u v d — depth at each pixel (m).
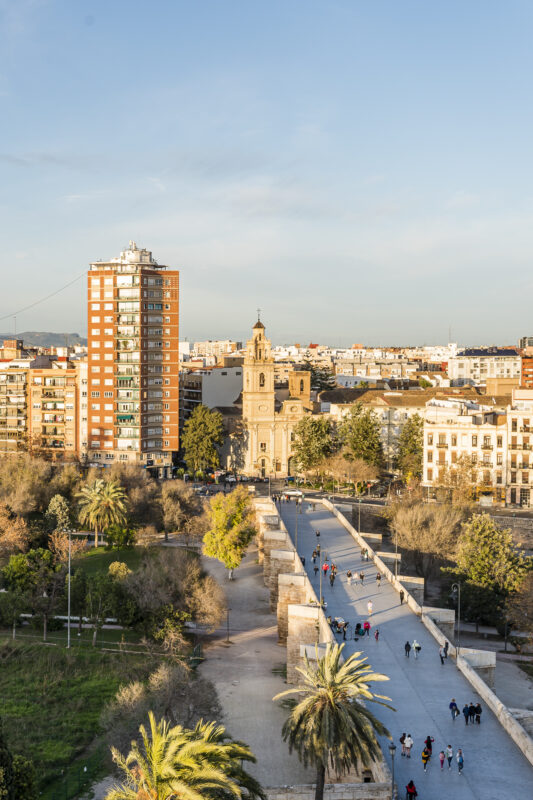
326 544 117.94
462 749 52.47
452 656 68.88
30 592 97.12
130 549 136.00
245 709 74.31
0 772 48.12
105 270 188.12
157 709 65.44
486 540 106.56
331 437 194.75
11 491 144.62
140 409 188.62
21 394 199.62
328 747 43.91
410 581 93.31
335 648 49.06
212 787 36.00
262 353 198.88
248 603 112.56
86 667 83.69
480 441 161.62
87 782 60.16
